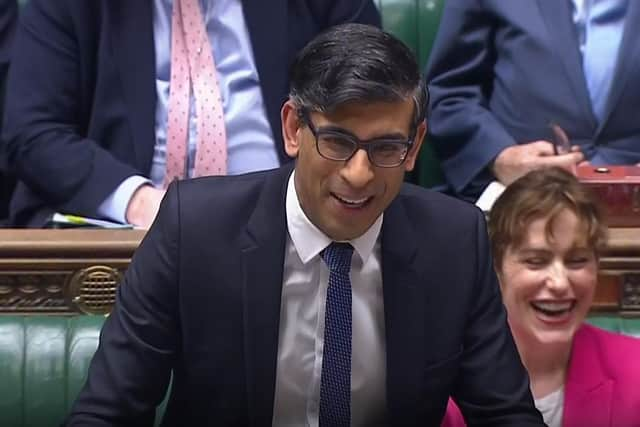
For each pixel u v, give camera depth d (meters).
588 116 12.16
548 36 12.34
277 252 6.76
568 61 12.25
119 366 6.70
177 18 11.16
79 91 11.06
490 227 8.13
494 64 12.90
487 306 7.06
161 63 11.13
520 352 8.20
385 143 5.85
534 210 7.87
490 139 11.95
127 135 10.93
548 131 12.21
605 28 12.30
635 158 12.12
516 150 11.52
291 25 11.29
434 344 6.89
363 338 6.96
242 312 6.75
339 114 5.79
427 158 13.09
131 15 11.02
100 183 10.54
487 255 7.10
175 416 7.13
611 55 12.23
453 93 12.72
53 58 10.98
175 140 10.97
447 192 12.62
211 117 11.05
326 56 5.82
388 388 6.90
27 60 11.03
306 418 7.08
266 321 6.75
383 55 5.77
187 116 11.03
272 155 11.16
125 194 10.45
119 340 6.76
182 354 6.89
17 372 8.73
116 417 6.65
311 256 6.77
